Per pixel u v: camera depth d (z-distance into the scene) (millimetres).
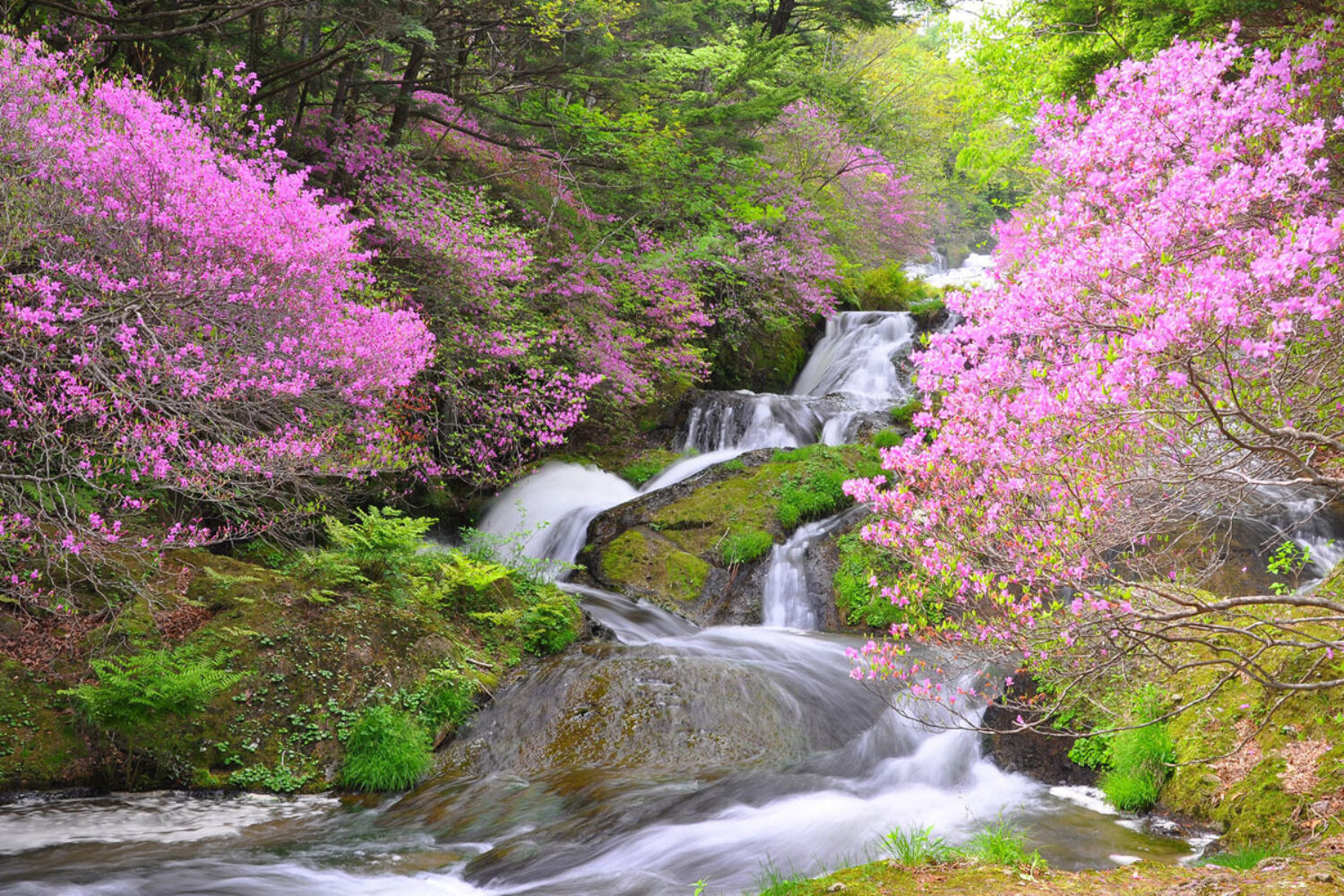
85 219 6844
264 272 7430
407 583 9500
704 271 18594
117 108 7262
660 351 15352
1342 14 6918
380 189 12109
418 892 5352
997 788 6781
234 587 8508
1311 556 10188
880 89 30469
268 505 10180
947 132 31172
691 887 5121
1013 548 4633
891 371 18719
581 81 14281
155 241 7043
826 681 8828
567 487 14602
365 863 5832
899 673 5273
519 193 15445
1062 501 4547
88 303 6770
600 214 16625
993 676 7801
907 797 6609
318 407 8117
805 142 23328
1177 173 4961
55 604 7734
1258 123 5512
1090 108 6891
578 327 13914
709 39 20969
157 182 7070
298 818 6723
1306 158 5898
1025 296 4969
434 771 7648
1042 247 5879
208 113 8719
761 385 19891
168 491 9430
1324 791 5176
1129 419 4320
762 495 13055
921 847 5242
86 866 5617
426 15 12305
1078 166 5789
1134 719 6520
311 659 8109
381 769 7379
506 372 12891
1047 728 6988
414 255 11422
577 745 7840
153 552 8430
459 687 8398
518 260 11875
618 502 14195
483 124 15195
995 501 4734
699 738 7848
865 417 16109
